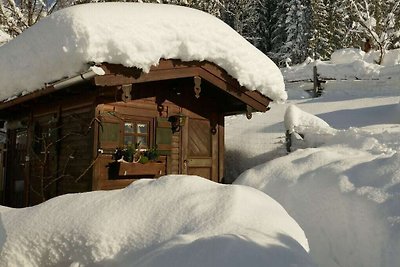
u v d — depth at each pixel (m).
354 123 11.32
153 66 6.83
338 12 35.38
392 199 5.08
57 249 3.21
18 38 7.96
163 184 3.65
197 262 2.64
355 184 5.66
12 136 10.05
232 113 9.34
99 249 3.09
